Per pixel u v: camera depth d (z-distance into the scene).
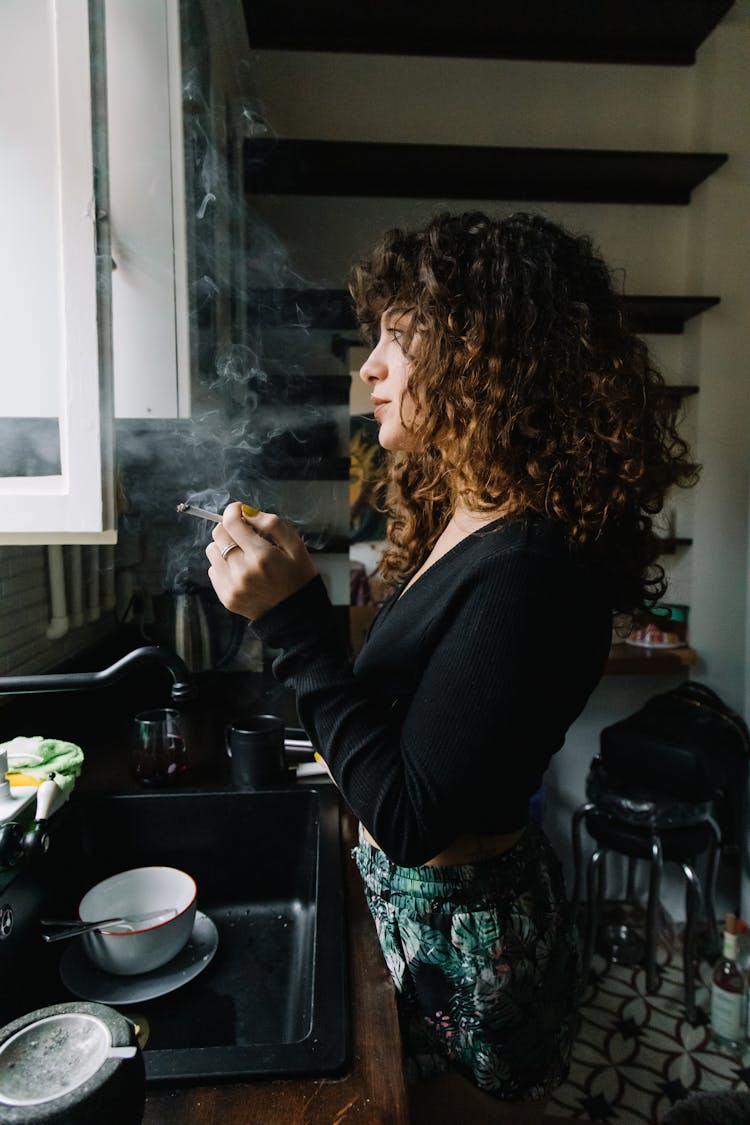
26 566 1.39
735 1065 1.81
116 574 1.89
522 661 0.58
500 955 0.71
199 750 1.31
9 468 0.91
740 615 2.37
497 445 0.66
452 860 0.73
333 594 2.29
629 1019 1.96
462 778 0.58
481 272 0.67
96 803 1.05
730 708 2.34
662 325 2.38
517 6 2.07
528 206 2.30
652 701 2.22
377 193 2.22
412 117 2.27
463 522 0.78
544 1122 0.98
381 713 0.66
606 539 0.67
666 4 2.09
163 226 1.12
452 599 0.63
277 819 1.07
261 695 1.70
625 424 0.66
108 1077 0.43
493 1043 0.70
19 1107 0.40
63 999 0.83
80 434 0.88
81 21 0.84
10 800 0.84
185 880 0.92
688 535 2.37
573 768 2.47
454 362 0.68
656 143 2.35
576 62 2.29
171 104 1.10
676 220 2.38
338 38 2.18
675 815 1.96
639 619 0.84
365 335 0.91
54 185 0.89
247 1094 0.56
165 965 0.85
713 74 2.20
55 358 0.91
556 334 0.65
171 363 1.14
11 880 0.77
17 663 1.35
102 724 1.45
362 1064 0.59
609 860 2.47
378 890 0.76
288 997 0.82
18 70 0.87
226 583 0.68
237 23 1.85
